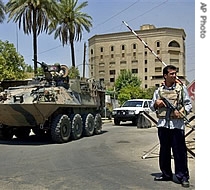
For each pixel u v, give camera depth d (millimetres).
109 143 12641
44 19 28812
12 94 12875
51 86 13883
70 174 7211
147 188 5973
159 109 6324
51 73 14492
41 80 14633
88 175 7098
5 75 30406
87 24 36594
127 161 8781
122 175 7074
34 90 12805
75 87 14789
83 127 15188
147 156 9469
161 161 6480
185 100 6137
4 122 13867
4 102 12602
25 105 12406
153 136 15047
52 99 12672
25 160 9008
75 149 11156
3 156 9727
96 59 90188
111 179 6719
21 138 15352
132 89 56812
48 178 6848
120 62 86625
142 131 17672
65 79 14539
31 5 28594
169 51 80875
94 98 16703
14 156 9719
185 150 6164
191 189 5879
